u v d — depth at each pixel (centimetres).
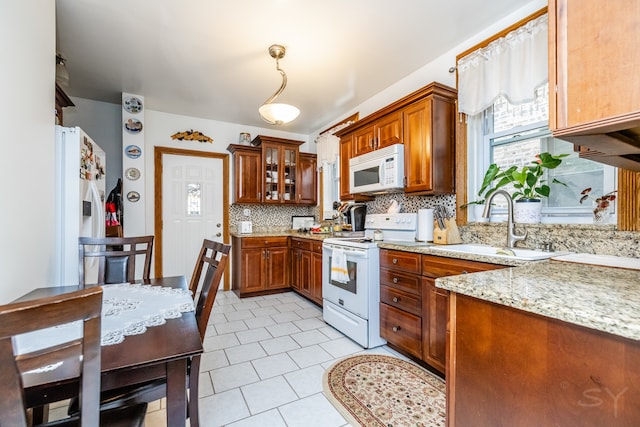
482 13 203
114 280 187
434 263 188
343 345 236
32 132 161
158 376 90
